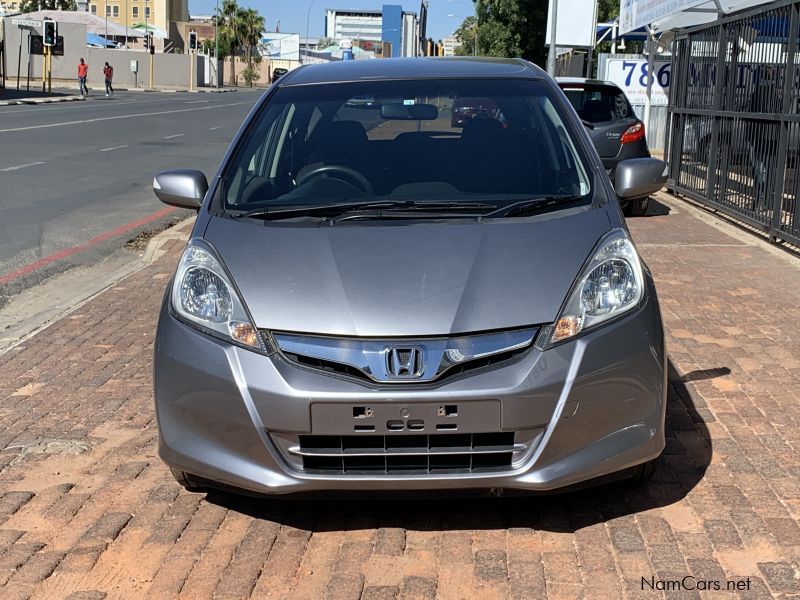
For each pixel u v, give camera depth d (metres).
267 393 3.19
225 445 3.30
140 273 8.30
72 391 5.16
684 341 5.95
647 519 3.53
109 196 13.24
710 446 4.23
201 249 3.58
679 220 10.96
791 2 8.59
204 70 88.19
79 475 4.04
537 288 3.31
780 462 4.04
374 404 3.14
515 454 3.22
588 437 3.25
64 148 20.08
